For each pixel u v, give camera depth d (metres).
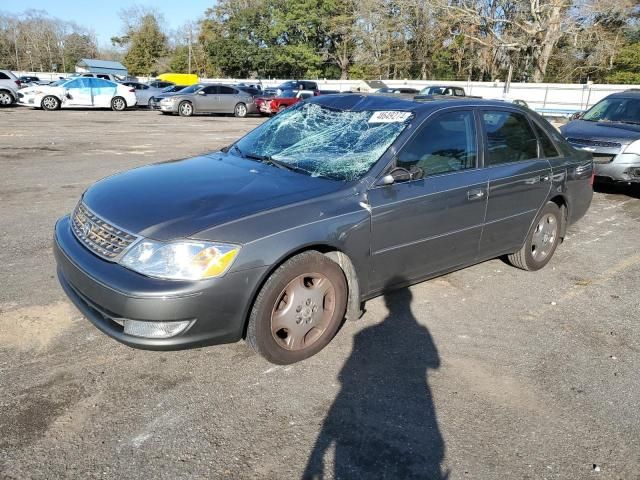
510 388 3.10
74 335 3.42
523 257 4.82
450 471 2.42
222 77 62.28
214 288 2.76
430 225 3.76
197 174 3.62
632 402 3.02
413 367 3.28
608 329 3.92
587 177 5.28
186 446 2.50
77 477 2.28
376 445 2.57
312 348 3.28
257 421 2.70
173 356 3.25
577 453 2.58
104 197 3.30
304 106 4.48
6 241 5.12
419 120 3.77
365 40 49.81
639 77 38.88
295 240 2.99
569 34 35.56
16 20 84.50
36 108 23.91
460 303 4.25
